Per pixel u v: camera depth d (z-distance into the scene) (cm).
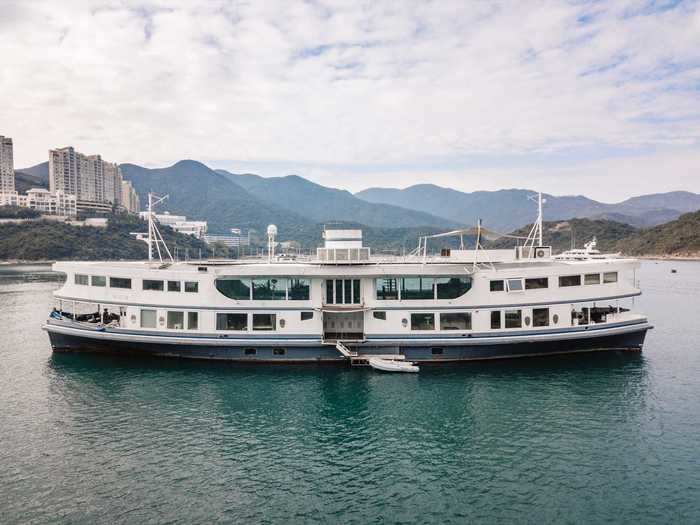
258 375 3659
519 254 4572
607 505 2067
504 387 3422
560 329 3862
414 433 2750
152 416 2966
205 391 3359
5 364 4031
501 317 3822
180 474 2305
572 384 3484
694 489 2177
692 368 3884
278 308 3806
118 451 2522
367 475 2314
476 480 2267
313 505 2072
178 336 3856
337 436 2711
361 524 1947
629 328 4003
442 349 3859
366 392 3338
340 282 3831
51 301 8556
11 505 2041
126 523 1939
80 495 2120
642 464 2392
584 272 3922
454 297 3803
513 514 2011
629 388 3419
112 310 6103
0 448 2545
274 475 2306
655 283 11912
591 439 2659
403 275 3775
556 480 2259
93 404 3148
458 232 4044
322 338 3803
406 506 2066
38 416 2959
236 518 1978
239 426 2834
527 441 2644
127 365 3894
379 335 3816
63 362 3984
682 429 2772
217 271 3797
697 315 6925
